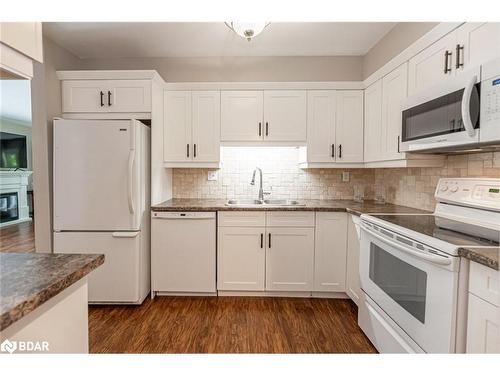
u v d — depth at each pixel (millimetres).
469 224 1585
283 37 2635
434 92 1580
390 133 2236
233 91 2801
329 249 2547
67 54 2811
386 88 2312
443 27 1606
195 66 3074
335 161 2811
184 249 2562
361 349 1863
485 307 1053
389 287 1633
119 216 2383
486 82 1245
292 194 3166
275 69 3072
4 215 5797
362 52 2965
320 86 2785
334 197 3164
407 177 2508
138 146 2400
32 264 927
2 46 764
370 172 3148
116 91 2514
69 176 2363
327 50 2922
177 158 2832
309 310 2383
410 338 1427
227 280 2584
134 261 2410
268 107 2801
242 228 2549
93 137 2346
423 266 1319
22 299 672
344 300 2572
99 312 2338
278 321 2205
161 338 1977
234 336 2002
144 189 2543
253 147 3131
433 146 1601
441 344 1207
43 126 2420
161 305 2461
